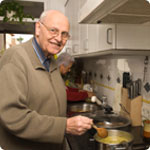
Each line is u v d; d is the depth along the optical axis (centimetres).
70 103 225
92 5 95
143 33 123
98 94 253
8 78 74
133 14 100
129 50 122
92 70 284
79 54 231
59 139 76
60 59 201
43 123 75
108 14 100
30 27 268
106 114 152
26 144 86
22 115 72
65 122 78
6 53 86
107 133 109
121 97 167
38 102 84
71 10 270
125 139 111
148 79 135
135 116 146
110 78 207
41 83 85
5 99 71
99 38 151
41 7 282
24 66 81
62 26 84
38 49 91
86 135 131
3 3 167
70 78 319
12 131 73
